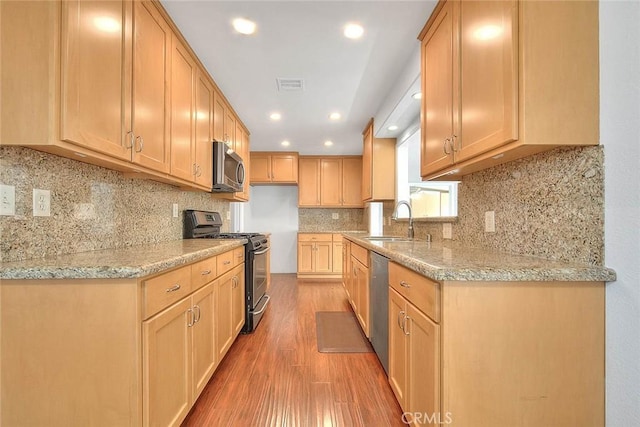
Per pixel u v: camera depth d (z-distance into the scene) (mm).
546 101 1051
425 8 1631
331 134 4062
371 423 1508
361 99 2861
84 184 1501
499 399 1052
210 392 1779
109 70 1291
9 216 1139
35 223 1240
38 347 1066
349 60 2160
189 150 2076
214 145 2539
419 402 1266
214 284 1854
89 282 1070
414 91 2195
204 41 1950
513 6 1057
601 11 1051
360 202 5340
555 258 1243
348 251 3518
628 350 967
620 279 994
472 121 1310
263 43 1962
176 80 1871
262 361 2174
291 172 5098
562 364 1045
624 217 979
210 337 1788
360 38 1902
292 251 5816
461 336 1046
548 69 1050
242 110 3152
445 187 2557
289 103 2967
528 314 1046
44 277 1041
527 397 1049
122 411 1070
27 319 1066
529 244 1395
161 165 1714
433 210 2838
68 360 1068
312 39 1906
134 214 1934
